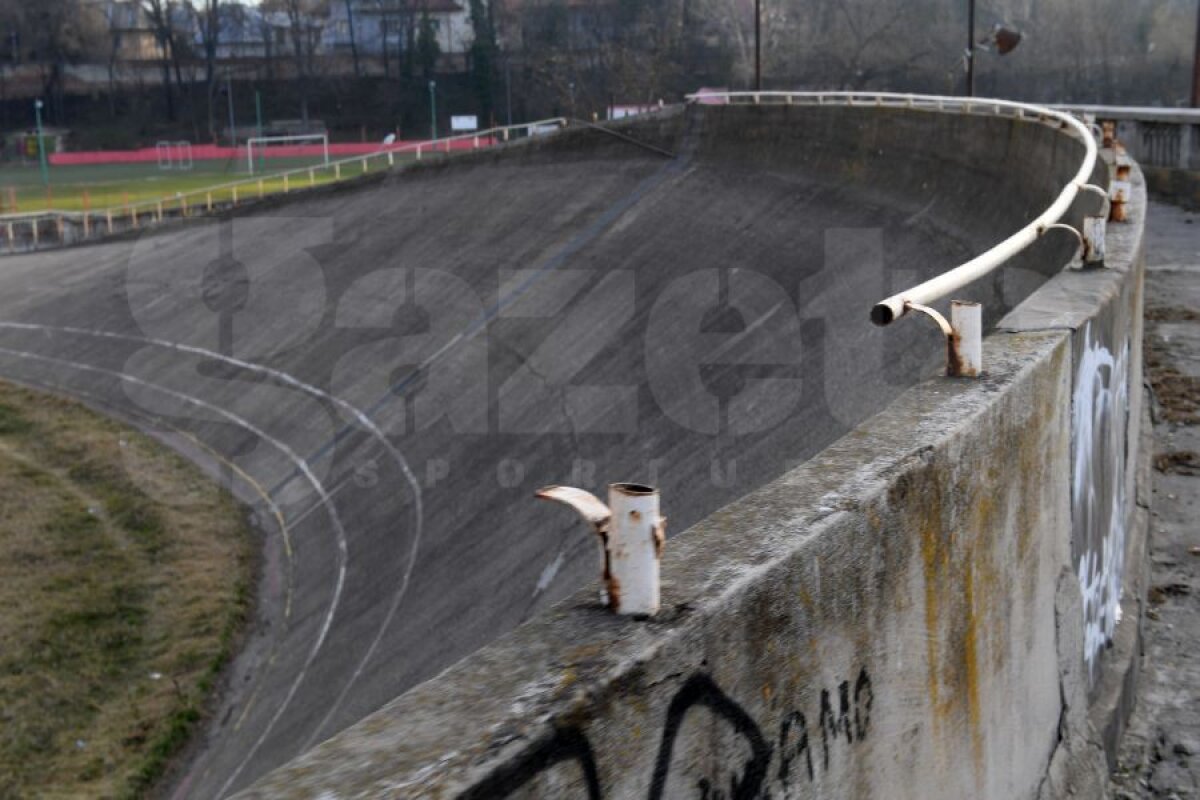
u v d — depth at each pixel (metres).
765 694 2.30
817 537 2.46
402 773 1.64
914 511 2.91
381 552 21.69
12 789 16.64
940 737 3.12
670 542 2.46
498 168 39.88
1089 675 4.71
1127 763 4.71
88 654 20.19
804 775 2.46
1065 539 4.32
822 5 80.00
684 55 91.25
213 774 16.97
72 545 24.61
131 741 17.67
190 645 20.28
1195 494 7.35
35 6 114.69
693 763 2.10
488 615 17.11
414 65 110.44
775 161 31.06
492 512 20.72
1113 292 5.43
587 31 101.00
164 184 85.44
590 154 37.53
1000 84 77.88
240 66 117.25
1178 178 23.06
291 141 105.44
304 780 1.64
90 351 39.03
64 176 93.31
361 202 42.38
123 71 120.38
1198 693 5.20
